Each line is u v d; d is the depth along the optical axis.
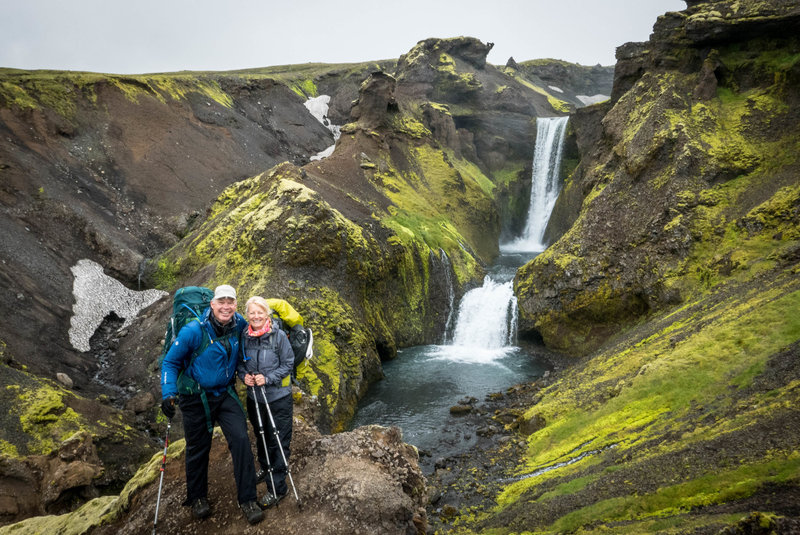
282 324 6.77
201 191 47.69
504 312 36.03
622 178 33.38
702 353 17.44
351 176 45.00
